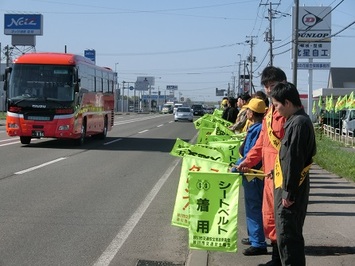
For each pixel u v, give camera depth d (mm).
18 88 19562
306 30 42625
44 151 18672
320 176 13461
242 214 8773
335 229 7461
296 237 4621
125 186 11469
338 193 10570
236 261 6035
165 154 18672
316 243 6711
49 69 19594
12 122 19562
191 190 5410
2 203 9258
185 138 27750
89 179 12336
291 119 4559
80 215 8469
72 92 19641
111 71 27734
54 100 19453
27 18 67938
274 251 5586
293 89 4609
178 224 6102
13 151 18344
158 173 13680
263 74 5605
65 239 7035
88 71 22031
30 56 19797
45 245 6727
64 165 14812
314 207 9039
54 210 8789
